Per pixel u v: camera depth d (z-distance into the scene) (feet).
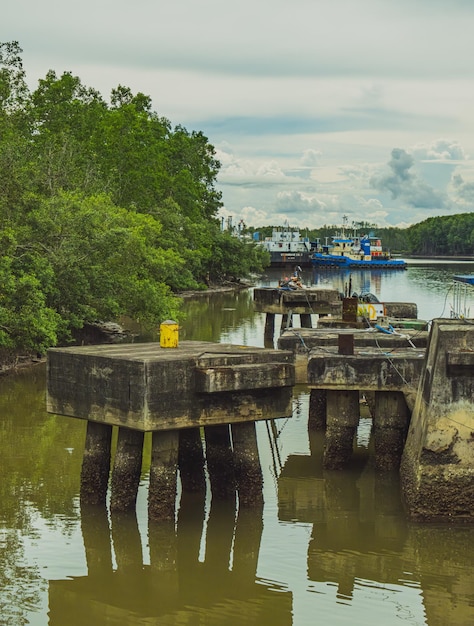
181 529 68.64
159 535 67.00
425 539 67.15
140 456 69.00
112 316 164.66
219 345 73.00
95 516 70.23
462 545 66.08
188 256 274.36
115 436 92.73
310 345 91.30
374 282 361.30
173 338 70.03
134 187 262.47
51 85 263.90
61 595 58.90
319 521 70.95
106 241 156.76
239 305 253.85
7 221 145.48
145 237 190.08
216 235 342.85
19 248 147.95
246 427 70.49
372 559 64.34
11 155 150.30
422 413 69.97
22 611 56.65
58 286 148.25
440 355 66.85
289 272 467.52
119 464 68.69
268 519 71.26
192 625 55.47
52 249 151.94
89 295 152.46
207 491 75.87
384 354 80.69
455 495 67.62
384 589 59.93
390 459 79.97
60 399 69.26
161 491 66.80
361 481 80.33
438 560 64.08
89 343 163.73
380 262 500.74
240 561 64.03
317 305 158.61
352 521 70.95
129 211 230.48
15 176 149.07
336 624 55.26
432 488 67.67
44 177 191.72
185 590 59.77
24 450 89.35
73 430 97.55
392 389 78.33
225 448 72.64
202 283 321.93
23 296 129.70
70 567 62.80
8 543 66.23
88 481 71.41
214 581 60.95
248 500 71.10
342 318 112.78
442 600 58.44
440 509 67.92
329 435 82.33
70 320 148.77
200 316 217.77
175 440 66.74
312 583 60.80
